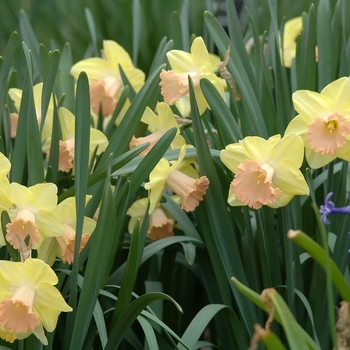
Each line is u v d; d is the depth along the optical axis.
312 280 2.10
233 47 2.12
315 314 2.10
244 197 2.02
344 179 2.11
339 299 2.11
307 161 2.05
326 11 2.16
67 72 2.37
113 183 2.19
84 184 2.02
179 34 2.32
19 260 2.02
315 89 2.16
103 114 2.34
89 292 2.02
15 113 2.25
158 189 2.10
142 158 2.09
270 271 2.10
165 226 2.21
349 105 2.02
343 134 2.01
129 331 2.14
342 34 2.16
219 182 2.09
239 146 2.04
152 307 2.14
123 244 2.17
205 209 2.10
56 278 1.97
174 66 2.13
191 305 2.23
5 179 2.02
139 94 2.12
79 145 2.01
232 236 2.09
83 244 2.05
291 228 2.09
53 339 2.08
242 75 2.11
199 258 2.17
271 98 2.14
